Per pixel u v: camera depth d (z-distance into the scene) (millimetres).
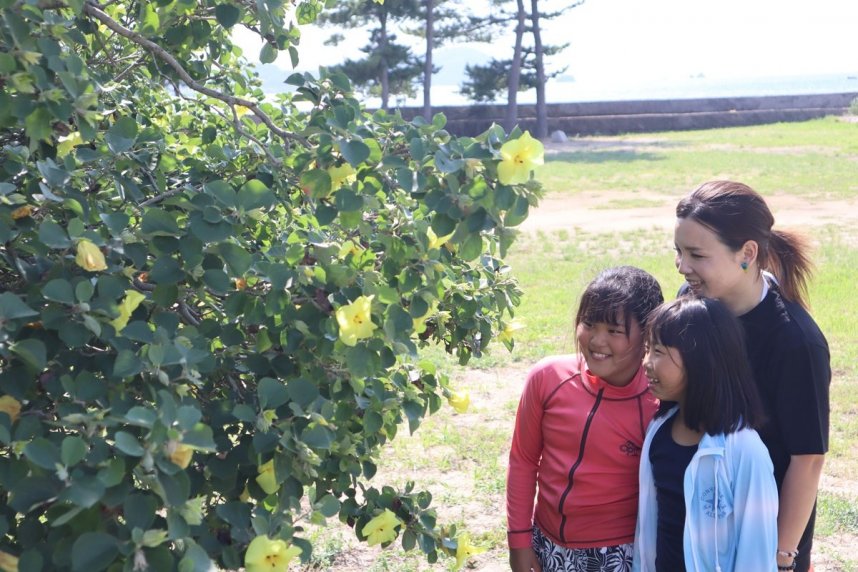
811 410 2215
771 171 21828
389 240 2344
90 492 1599
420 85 37531
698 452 2195
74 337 1881
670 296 9500
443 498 4922
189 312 2402
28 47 1983
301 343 2248
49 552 1763
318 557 4223
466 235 2102
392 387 2547
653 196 18609
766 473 2164
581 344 2463
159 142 2686
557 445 2549
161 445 1628
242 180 2756
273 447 1956
